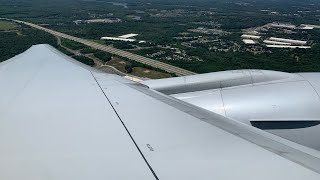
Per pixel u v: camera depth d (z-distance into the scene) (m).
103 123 7.19
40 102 8.83
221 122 7.77
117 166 5.14
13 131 6.82
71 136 6.46
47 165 5.28
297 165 5.02
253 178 4.59
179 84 11.99
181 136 6.43
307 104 10.45
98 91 10.00
